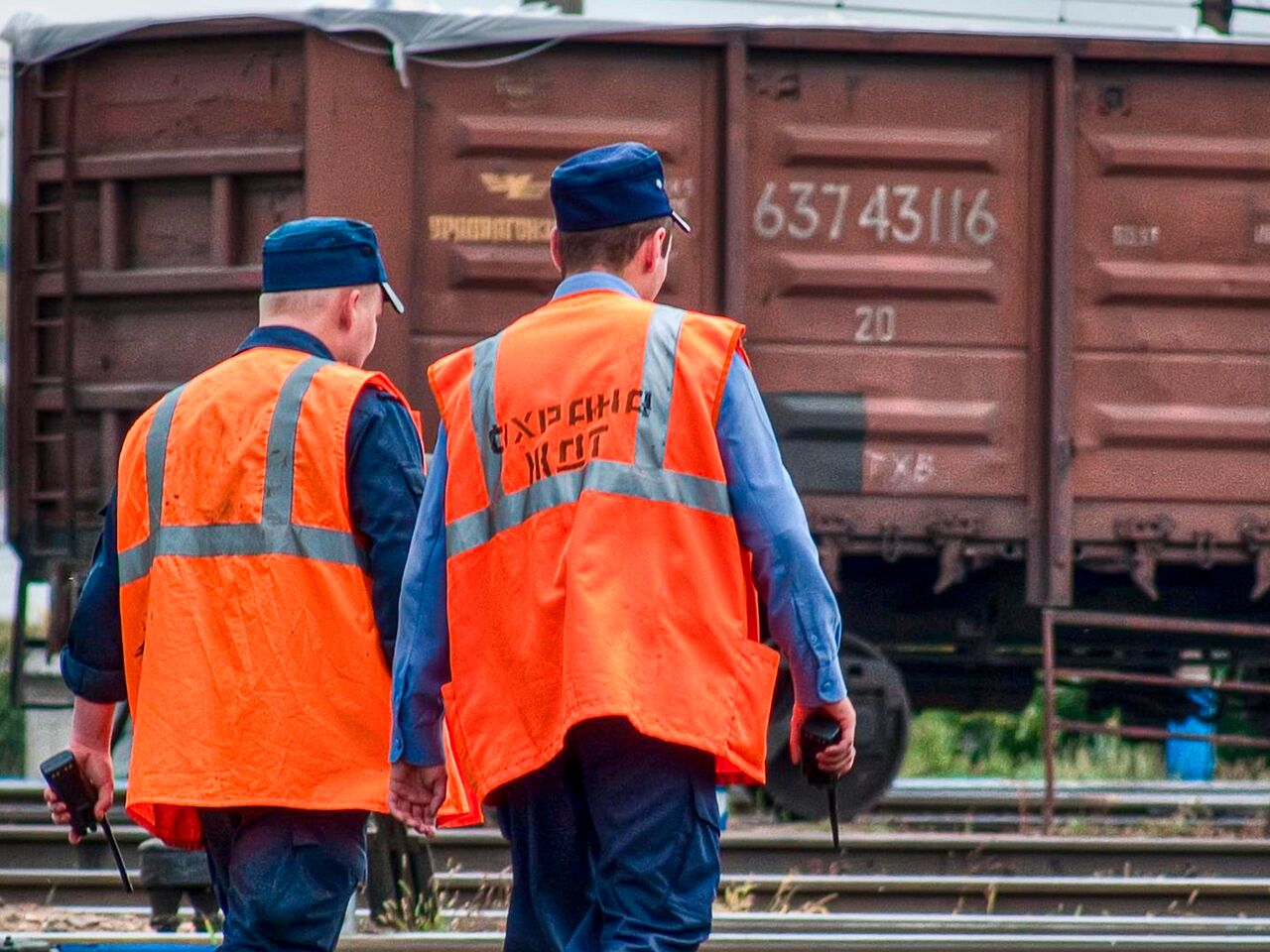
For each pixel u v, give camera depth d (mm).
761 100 33281
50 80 33500
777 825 34312
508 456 12789
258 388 14133
